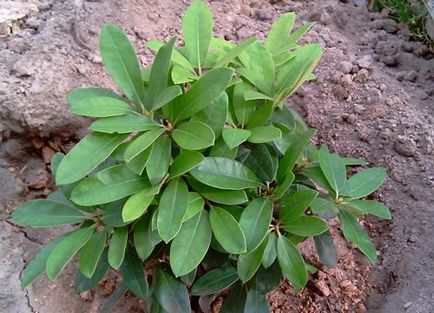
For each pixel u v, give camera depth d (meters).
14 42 0.70
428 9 0.79
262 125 0.48
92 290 0.63
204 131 0.44
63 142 0.69
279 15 0.87
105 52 0.48
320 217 0.51
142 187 0.45
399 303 0.57
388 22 0.87
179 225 0.43
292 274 0.48
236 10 0.86
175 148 0.48
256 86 0.50
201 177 0.46
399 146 0.69
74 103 0.47
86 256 0.47
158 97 0.45
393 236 0.64
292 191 0.51
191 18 0.51
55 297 0.62
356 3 0.92
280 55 0.52
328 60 0.79
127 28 0.76
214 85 0.45
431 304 0.55
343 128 0.73
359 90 0.75
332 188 0.49
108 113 0.45
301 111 0.75
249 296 0.51
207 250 0.48
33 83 0.66
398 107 0.72
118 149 0.47
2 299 0.61
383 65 0.80
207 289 0.51
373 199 0.67
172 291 0.50
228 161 0.47
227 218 0.46
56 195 0.53
